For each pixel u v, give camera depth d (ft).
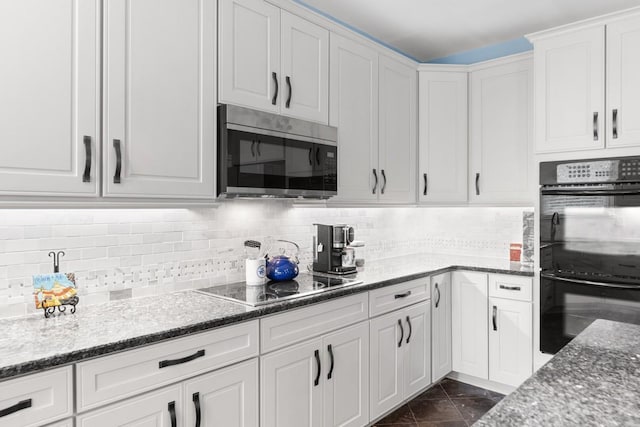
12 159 4.68
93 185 5.31
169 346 5.08
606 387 3.34
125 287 6.67
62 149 5.05
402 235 12.95
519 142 10.57
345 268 9.02
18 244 5.64
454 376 10.97
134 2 5.70
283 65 7.70
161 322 5.32
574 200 9.00
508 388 10.05
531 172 10.41
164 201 6.15
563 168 9.16
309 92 8.20
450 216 13.02
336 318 7.37
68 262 6.08
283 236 9.20
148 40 5.84
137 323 5.27
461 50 12.26
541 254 9.44
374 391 8.24
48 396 4.16
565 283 9.09
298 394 6.68
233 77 6.89
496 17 10.12
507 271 9.82
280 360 6.39
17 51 4.71
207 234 7.77
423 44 11.79
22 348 4.33
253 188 7.00
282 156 7.47
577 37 9.00
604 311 8.63
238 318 5.75
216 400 5.57
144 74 5.80
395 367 8.79
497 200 10.91
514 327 9.80
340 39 8.92
